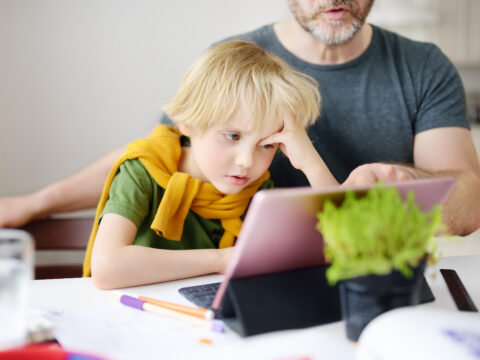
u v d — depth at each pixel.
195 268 0.84
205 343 0.60
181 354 0.58
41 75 2.15
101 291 0.79
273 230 0.57
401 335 0.49
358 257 0.54
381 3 2.67
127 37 2.19
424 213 0.61
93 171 1.41
